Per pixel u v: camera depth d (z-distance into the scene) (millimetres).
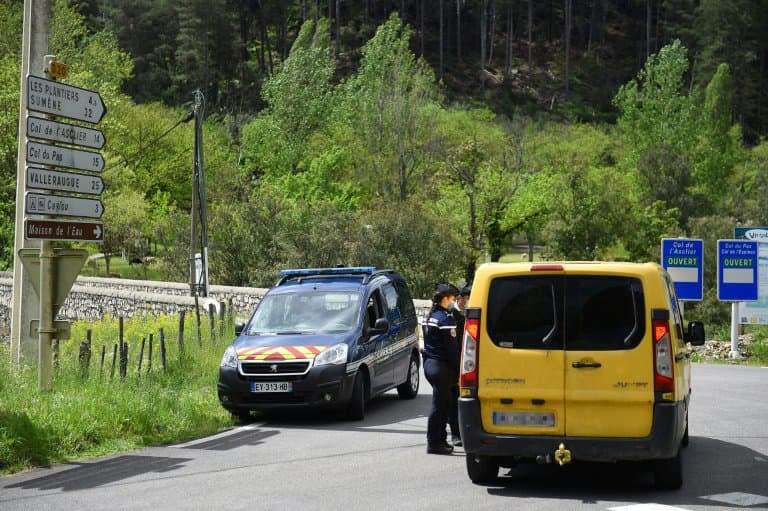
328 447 12828
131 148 83312
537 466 11336
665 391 9414
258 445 13086
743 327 39656
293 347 15500
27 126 13641
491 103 193375
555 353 9609
